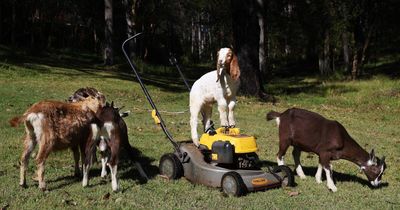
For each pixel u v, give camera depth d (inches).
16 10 1541.6
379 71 1472.7
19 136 423.5
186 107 703.7
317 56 1776.6
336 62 1763.0
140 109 642.8
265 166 368.5
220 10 1517.0
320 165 332.2
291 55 1935.3
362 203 289.6
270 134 523.8
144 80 1016.9
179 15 2001.7
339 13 1366.9
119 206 261.9
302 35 1584.6
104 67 1241.4
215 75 340.5
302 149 330.3
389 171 381.4
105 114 292.2
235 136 300.4
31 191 278.4
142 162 367.2
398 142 520.7
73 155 337.7
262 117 656.4
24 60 1112.2
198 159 309.0
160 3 1646.2
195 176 307.0
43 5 1590.8
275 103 830.5
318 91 1026.1
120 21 1710.1
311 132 320.5
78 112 286.7
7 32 1518.2
